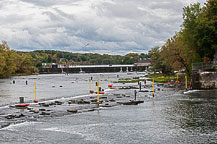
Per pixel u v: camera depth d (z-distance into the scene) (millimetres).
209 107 32781
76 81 117562
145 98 43625
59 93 58906
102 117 28203
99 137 21000
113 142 19734
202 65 57156
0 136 21375
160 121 25828
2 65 156375
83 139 20531
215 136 20625
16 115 28859
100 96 47312
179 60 77188
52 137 21094
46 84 97625
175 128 23094
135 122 25688
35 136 21375
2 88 77812
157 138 20438
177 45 76688
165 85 70000
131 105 36281
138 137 20812
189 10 71750
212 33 63906
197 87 54781
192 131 22047
